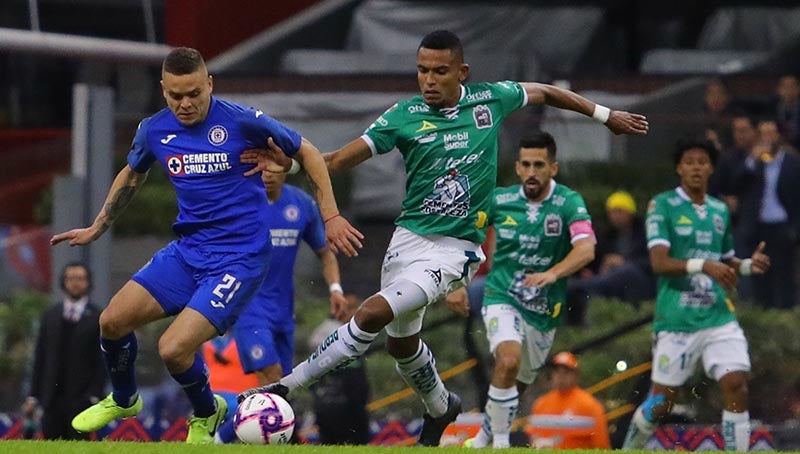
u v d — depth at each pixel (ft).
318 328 156.76
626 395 146.72
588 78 197.67
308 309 165.99
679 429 146.20
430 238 98.32
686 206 131.95
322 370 97.25
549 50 224.53
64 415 144.66
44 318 145.38
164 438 156.04
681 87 186.50
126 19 217.15
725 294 132.16
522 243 126.00
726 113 184.24
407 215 99.19
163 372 162.81
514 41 224.53
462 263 98.32
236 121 92.99
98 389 144.97
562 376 131.75
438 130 97.71
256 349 124.47
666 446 146.20
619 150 180.55
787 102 181.27
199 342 91.91
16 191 188.55
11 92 226.79
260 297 125.80
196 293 92.79
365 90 193.57
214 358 135.95
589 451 89.51
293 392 98.94
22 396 169.68
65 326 144.66
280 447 85.30
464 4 226.17
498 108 99.50
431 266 97.09
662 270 130.00
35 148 190.80
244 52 220.43
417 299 96.17
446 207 97.81
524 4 227.40
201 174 93.20
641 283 159.02
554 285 126.93
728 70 208.03
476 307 148.87
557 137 181.37
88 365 144.56
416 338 100.78
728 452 98.17
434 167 97.76
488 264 162.20
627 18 233.96
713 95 184.55
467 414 144.77
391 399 153.07
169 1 219.82
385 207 180.75
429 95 97.55
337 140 186.60
